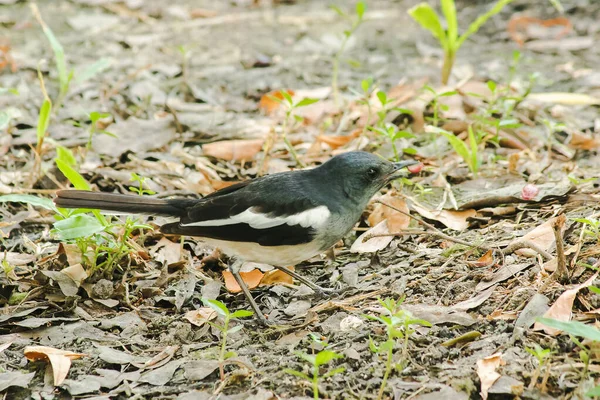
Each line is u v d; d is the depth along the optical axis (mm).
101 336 9508
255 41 19109
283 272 10633
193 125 14969
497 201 11367
